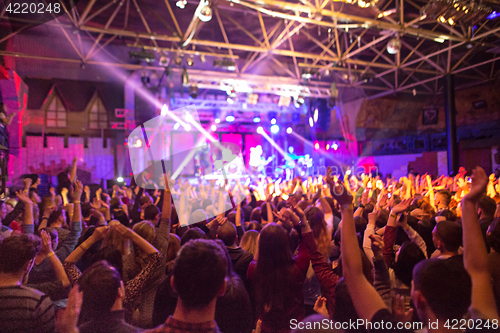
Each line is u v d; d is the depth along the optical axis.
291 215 2.29
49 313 1.67
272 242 2.11
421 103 21.42
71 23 11.09
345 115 22.56
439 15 8.90
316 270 2.13
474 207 1.45
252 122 24.69
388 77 20.55
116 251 1.96
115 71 20.52
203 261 1.20
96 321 1.41
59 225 3.19
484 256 1.38
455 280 1.19
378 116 21.75
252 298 2.43
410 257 2.04
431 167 18.56
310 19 9.99
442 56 17.09
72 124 20.62
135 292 1.87
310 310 2.59
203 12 8.70
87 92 21.11
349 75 15.83
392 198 4.56
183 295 1.20
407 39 15.41
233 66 13.23
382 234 2.64
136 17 13.87
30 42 16.66
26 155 18.64
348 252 1.38
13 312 1.57
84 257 2.69
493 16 10.78
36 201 4.00
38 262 2.24
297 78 16.70
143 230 2.24
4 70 14.14
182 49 12.85
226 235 2.53
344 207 1.42
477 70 17.72
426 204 3.72
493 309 1.30
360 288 1.34
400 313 1.52
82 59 13.04
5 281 1.66
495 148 16.06
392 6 11.16
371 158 21.73
